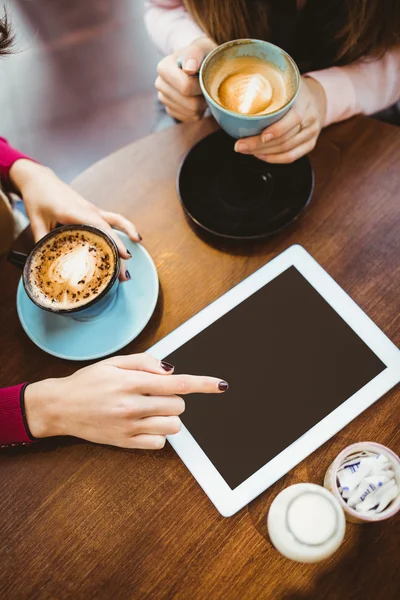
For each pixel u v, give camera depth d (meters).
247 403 0.83
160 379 0.79
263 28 1.12
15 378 0.89
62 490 0.82
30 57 2.01
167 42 1.23
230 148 1.00
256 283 0.90
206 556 0.77
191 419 0.83
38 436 0.83
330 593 0.74
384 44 1.06
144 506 0.80
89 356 0.86
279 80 0.89
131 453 0.83
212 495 0.79
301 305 0.88
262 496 0.79
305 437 0.81
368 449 0.71
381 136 1.00
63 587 0.78
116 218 0.93
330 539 0.65
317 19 1.13
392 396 0.82
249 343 0.86
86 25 2.05
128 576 0.77
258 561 0.76
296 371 0.84
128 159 1.02
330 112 1.01
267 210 0.95
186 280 0.93
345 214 0.95
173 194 0.99
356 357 0.84
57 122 1.95
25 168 1.00
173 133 1.03
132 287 0.90
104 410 0.79
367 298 0.89
